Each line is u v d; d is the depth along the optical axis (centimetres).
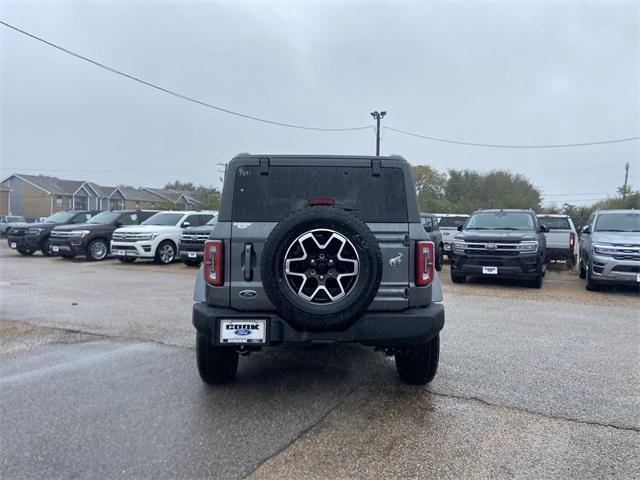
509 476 320
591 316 832
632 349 621
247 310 421
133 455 343
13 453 346
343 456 344
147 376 508
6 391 464
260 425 392
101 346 622
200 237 1521
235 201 439
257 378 507
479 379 505
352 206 443
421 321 416
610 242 1071
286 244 388
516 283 1250
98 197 7106
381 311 424
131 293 1041
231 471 323
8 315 805
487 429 389
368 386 485
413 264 430
